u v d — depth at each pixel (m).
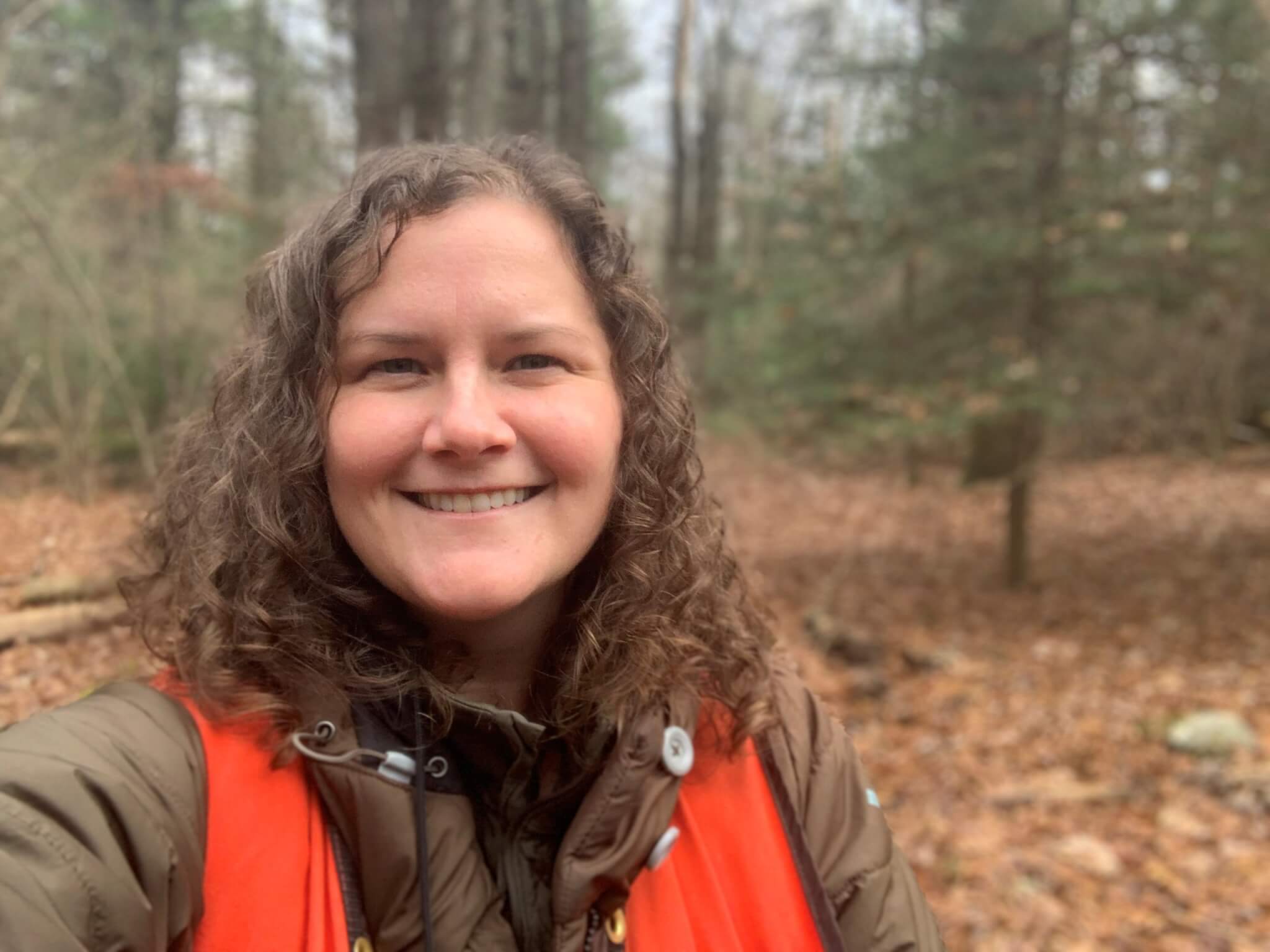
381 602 0.92
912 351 7.48
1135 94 6.78
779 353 8.09
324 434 0.89
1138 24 6.55
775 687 1.14
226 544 0.91
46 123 4.21
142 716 0.78
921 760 4.93
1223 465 12.06
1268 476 11.45
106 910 0.66
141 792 0.72
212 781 0.80
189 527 0.98
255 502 0.90
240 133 8.61
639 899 0.92
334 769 0.82
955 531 10.01
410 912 0.82
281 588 0.89
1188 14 6.45
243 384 0.99
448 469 0.85
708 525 1.13
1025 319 7.27
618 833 0.90
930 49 7.77
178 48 7.16
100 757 0.72
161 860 0.71
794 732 1.11
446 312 0.85
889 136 8.43
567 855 0.88
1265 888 3.53
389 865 0.82
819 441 7.89
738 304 9.35
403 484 0.86
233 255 5.23
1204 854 3.81
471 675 0.95
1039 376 6.86
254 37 9.60
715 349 9.81
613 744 0.98
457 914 0.84
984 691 5.87
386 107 4.80
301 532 0.90
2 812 0.65
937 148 7.28
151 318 2.69
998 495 11.38
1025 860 3.85
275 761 0.81
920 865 3.85
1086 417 8.21
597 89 17.67
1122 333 7.42
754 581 1.42
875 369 7.52
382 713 0.88
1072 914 3.47
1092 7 6.90
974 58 7.41
